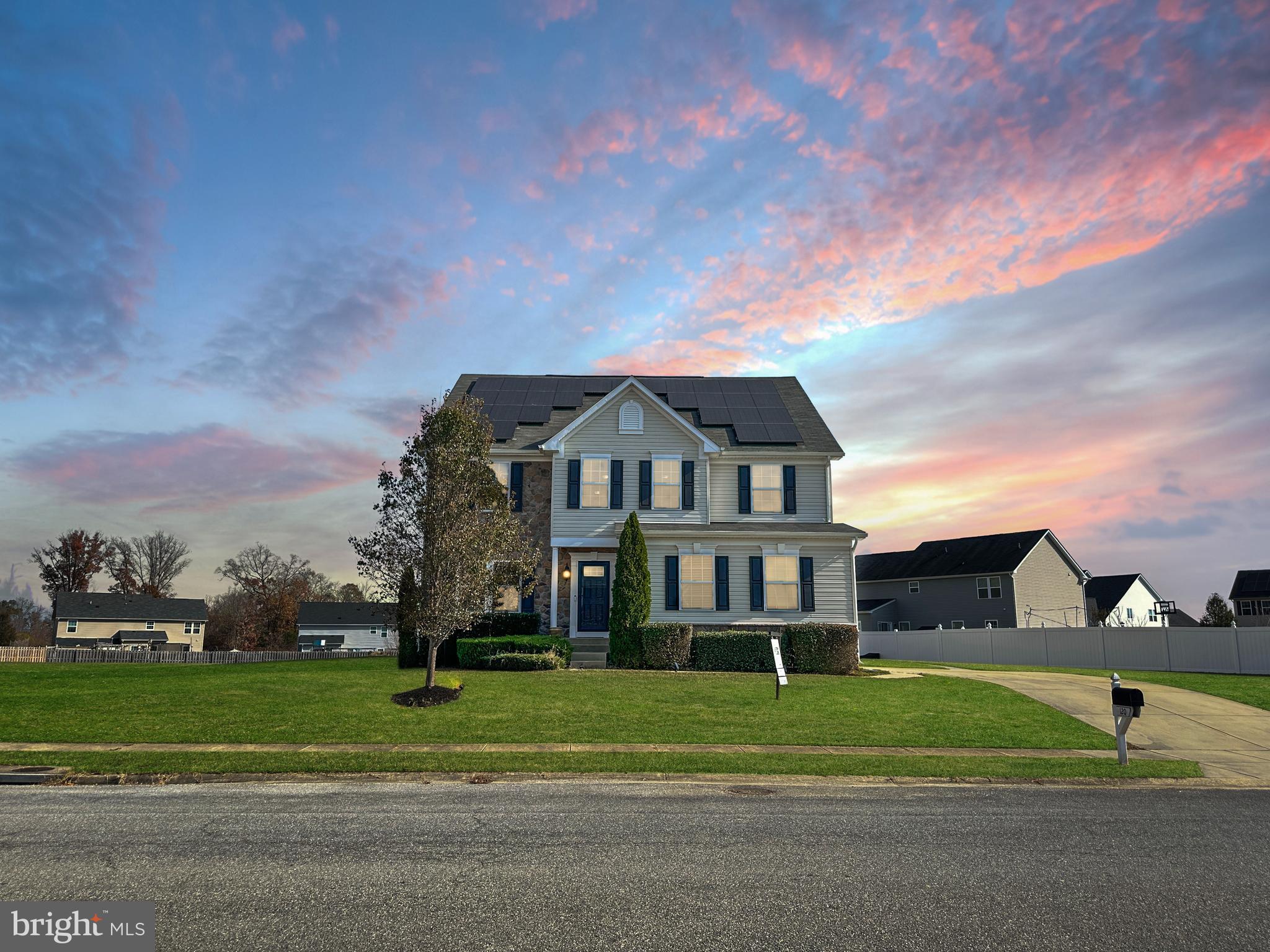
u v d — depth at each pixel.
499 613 27.73
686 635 24.83
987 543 58.69
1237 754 14.91
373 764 12.45
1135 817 10.23
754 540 28.91
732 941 6.05
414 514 18.88
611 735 14.96
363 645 75.81
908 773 12.66
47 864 7.70
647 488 29.62
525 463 30.05
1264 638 30.20
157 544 83.88
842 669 24.86
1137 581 66.19
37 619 101.19
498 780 11.87
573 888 7.18
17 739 14.04
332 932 6.10
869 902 6.94
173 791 11.02
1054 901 7.03
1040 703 19.36
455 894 6.98
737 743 14.66
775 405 33.66
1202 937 6.29
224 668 24.72
